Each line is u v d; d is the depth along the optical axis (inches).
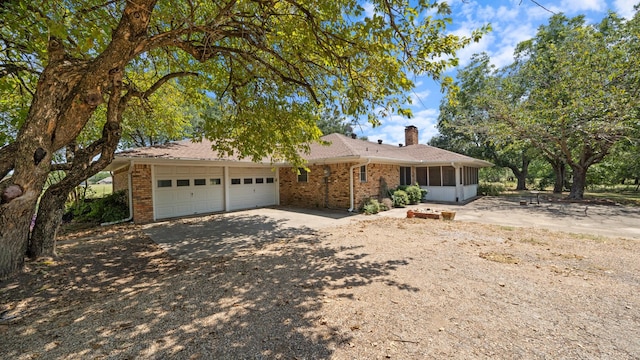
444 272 167.6
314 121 282.8
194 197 432.1
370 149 539.2
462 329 106.6
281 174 555.8
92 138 408.2
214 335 104.8
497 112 574.9
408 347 96.0
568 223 326.3
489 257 195.9
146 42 171.3
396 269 174.7
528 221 343.9
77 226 350.3
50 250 209.8
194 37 243.0
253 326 110.7
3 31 185.8
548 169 994.7
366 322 112.7
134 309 127.2
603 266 173.0
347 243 243.8
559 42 604.4
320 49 187.9
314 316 118.0
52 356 93.8
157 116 410.9
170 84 382.6
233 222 362.0
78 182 207.8
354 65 185.2
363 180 473.1
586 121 465.4
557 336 101.0
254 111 261.7
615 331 103.7
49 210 210.7
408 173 613.3
